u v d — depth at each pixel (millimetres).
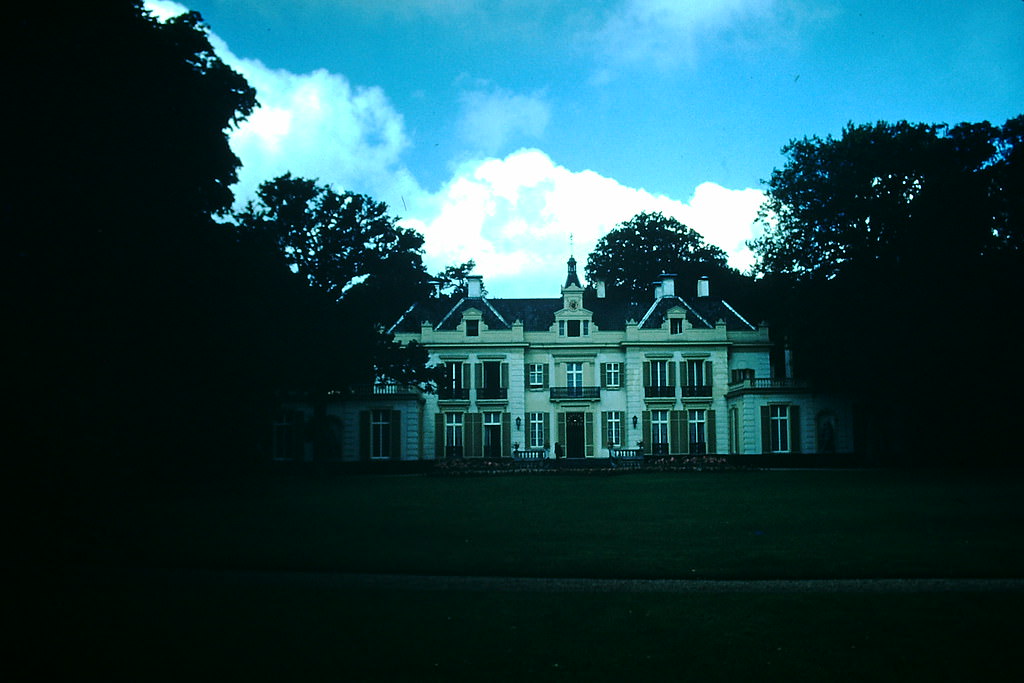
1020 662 8078
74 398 21266
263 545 15570
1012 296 39031
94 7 22219
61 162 21844
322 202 44500
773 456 50688
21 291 20578
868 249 43844
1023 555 13961
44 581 12328
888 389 45656
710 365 58250
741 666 8070
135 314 23766
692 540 16266
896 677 7691
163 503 23766
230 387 29656
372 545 15695
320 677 7805
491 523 19000
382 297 45281
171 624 9719
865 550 14688
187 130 26453
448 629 9523
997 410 43875
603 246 76250
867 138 43969
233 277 28266
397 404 54156
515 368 58031
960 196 40344
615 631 9391
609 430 58094
